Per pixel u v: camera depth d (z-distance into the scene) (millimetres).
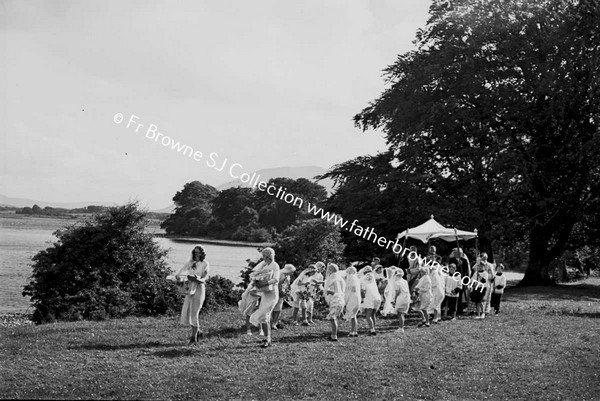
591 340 18656
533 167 40906
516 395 12570
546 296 36156
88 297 23344
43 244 89438
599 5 41875
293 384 12484
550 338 18781
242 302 17984
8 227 164000
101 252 24562
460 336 18766
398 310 19609
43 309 23297
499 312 26016
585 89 42188
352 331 18531
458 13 44688
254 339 17219
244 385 12242
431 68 42844
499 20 42781
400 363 14633
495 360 15477
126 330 18234
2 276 44938
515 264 75812
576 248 48812
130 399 11086
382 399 11852
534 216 42562
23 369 12812
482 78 42125
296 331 19125
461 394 12508
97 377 12367
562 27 41688
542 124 42719
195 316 16344
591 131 43344
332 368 13898
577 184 43938
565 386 13375
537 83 41750
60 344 15594
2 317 26266
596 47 42438
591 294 38531
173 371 13047
